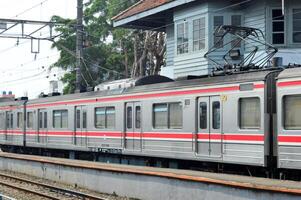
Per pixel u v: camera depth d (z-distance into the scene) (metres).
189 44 25.25
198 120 17.05
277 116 14.27
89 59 47.28
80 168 17.98
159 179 13.94
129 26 29.89
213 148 16.41
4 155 25.62
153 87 19.28
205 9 24.09
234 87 15.66
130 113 20.56
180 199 13.11
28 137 29.39
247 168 15.71
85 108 23.69
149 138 19.36
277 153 14.25
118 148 21.17
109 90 22.12
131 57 46.78
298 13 22.06
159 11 26.19
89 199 15.41
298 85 13.75
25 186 19.41
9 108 31.92
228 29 20.33
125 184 15.41
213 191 12.06
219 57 23.80
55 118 26.45
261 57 21.94
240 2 23.67
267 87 14.62
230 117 15.77
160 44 40.62
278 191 10.41
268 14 22.27
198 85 17.05
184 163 18.50
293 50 21.89
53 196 16.42
